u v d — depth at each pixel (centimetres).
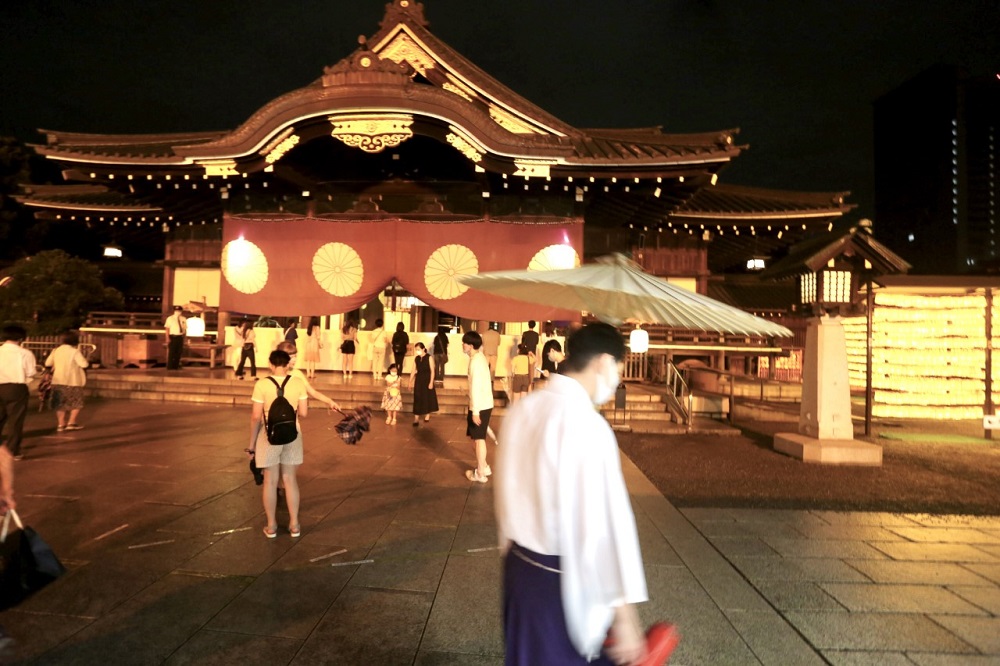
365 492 736
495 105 1666
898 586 493
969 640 402
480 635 391
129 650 362
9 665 343
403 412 1409
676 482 848
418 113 1427
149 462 851
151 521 604
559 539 212
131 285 2773
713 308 313
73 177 1689
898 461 1035
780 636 404
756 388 1747
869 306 1306
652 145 1661
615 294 333
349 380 1600
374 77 1425
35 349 1691
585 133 1906
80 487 720
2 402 568
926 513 717
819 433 1033
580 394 230
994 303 1686
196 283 2186
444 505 686
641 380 1767
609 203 1780
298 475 815
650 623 419
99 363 1880
